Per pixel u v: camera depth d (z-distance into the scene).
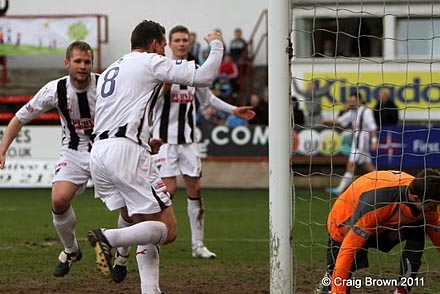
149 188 15.99
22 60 54.03
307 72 46.25
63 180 18.86
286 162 15.76
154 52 16.83
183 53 22.67
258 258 23.55
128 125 15.89
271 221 15.86
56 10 54.50
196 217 23.72
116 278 16.05
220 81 49.25
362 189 16.12
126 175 15.81
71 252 19.52
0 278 20.25
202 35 53.66
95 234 15.32
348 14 45.41
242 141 45.78
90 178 19.12
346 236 15.59
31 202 38.97
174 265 22.34
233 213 34.75
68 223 19.08
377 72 46.59
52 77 53.84
